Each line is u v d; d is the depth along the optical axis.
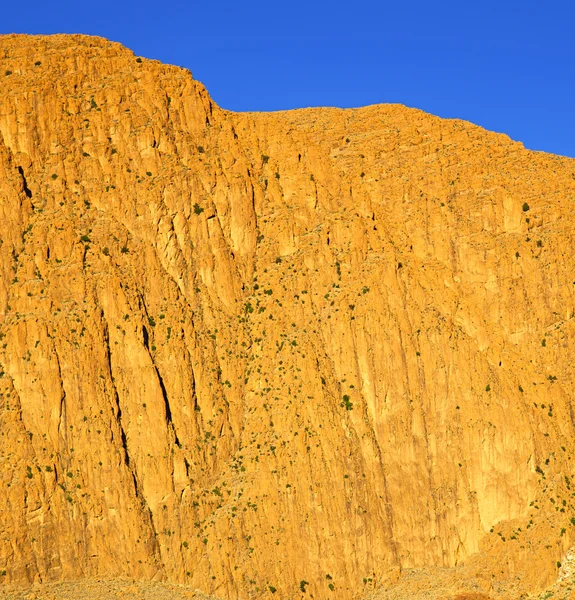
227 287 162.38
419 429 159.88
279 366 159.50
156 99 166.25
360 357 160.50
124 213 160.00
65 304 153.25
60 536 147.25
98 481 149.50
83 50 168.38
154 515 151.38
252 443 156.62
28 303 152.50
